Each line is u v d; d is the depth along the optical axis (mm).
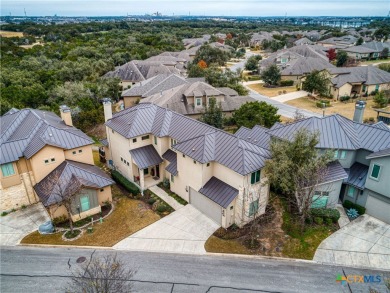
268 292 22172
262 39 168000
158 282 23000
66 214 30219
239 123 47156
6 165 30500
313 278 23344
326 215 29406
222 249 26312
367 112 60625
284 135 33094
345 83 69250
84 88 62938
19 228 29328
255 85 88312
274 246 26562
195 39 156875
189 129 34156
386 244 26641
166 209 31766
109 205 32656
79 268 24328
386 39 154250
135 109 38719
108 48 114188
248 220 29531
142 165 34344
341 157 31688
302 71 86375
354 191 31250
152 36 150500
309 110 63094
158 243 27094
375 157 27875
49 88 68125
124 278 21219
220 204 27828
